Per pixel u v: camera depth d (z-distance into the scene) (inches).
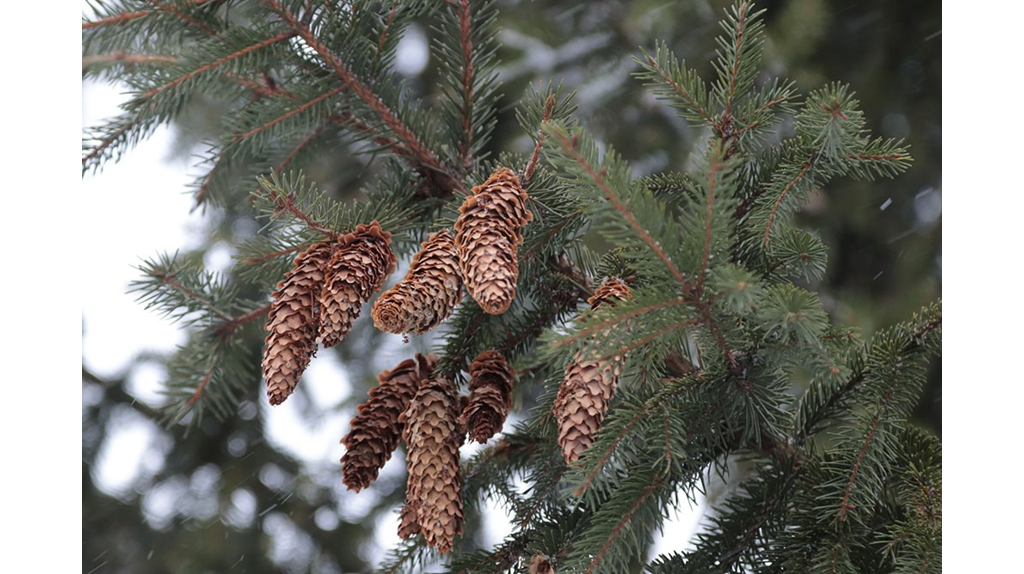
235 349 117.4
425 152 112.7
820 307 104.0
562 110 108.9
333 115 113.0
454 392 108.7
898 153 108.0
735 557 109.6
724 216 103.9
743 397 108.0
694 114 108.7
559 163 103.8
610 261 109.4
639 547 106.5
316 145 118.3
